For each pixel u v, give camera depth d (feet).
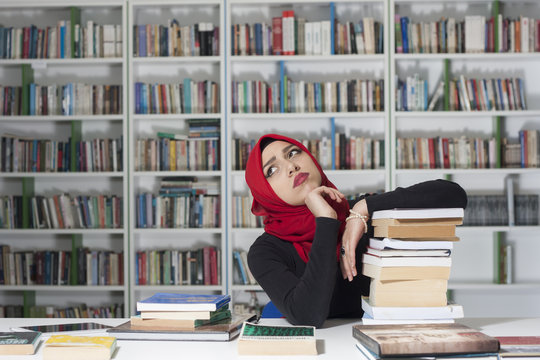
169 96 13.43
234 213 13.30
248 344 3.76
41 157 13.42
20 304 13.88
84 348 3.71
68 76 14.14
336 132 13.89
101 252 13.47
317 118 13.84
